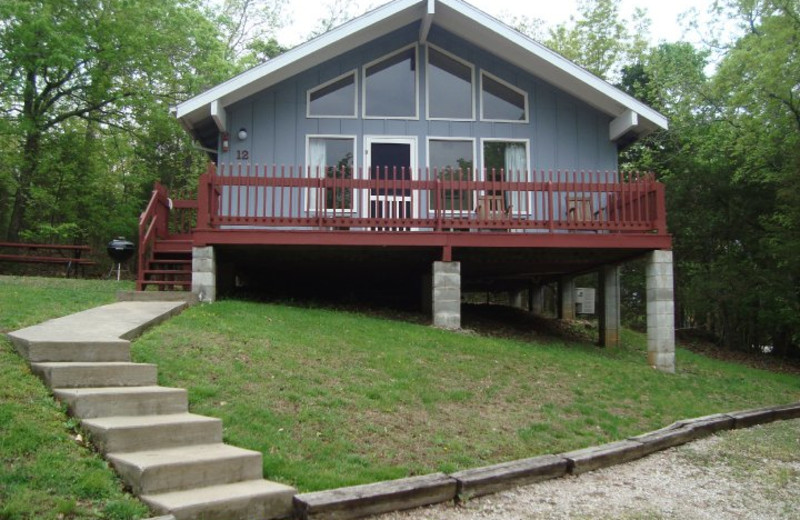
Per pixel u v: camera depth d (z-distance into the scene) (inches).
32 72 768.9
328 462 203.8
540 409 293.9
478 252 482.3
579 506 199.2
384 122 556.7
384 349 342.3
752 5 737.0
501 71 570.9
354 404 255.3
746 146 714.2
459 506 191.9
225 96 508.7
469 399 290.0
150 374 233.5
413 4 511.2
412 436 237.3
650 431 289.0
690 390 391.2
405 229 491.5
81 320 303.4
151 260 490.0
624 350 548.7
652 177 467.8
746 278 736.3
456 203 548.4
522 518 186.4
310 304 503.8
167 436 189.5
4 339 258.2
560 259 506.9
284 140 543.2
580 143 567.5
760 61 649.6
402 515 180.9
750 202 759.1
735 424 321.7
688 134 834.2
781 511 205.2
